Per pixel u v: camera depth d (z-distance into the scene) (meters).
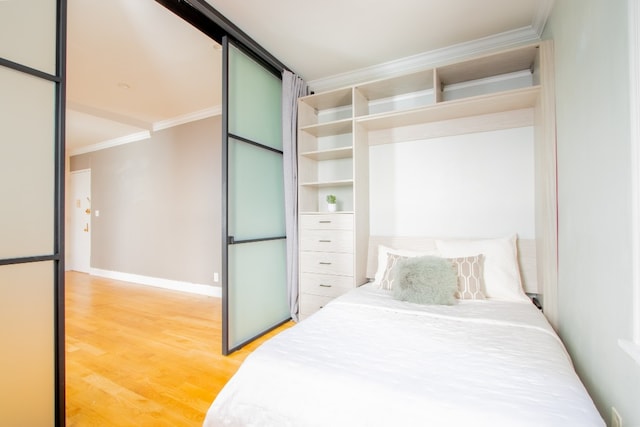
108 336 2.66
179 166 4.38
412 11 2.17
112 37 2.42
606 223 1.18
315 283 2.91
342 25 2.34
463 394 0.98
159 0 1.90
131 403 1.70
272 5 2.10
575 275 1.55
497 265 2.24
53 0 1.37
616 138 1.10
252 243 2.65
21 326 1.28
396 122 2.80
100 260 5.43
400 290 2.05
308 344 1.36
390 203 2.96
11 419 1.25
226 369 2.08
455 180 2.71
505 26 2.34
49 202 1.35
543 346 1.33
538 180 2.21
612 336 1.13
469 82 2.66
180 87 3.32
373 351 1.29
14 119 1.25
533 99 2.26
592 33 1.31
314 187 3.29
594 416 0.88
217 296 3.99
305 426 1.04
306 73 3.12
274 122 2.97
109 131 4.75
